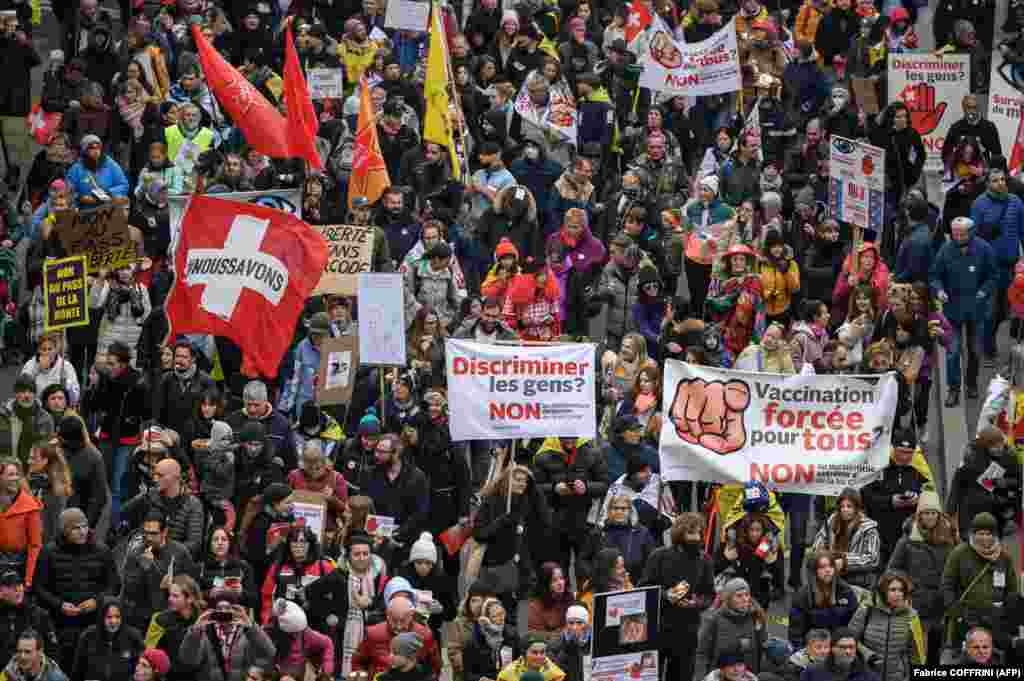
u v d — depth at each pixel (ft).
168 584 152.66
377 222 206.80
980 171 217.97
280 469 165.07
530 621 155.02
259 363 173.68
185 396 172.96
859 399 170.30
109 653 148.46
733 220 204.03
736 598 148.36
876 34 253.24
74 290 176.65
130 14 269.44
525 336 191.62
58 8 261.85
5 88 243.81
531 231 205.36
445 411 174.40
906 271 198.59
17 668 144.56
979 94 257.75
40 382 177.58
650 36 238.89
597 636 146.10
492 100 238.27
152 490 159.84
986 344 204.64
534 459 168.14
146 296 189.47
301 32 241.35
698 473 169.68
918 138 225.15
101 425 174.50
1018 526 177.78
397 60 249.96
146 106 227.20
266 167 209.36
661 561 154.10
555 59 231.09
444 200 214.69
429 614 151.12
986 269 195.00
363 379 180.55
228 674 146.41
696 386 170.50
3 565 155.43
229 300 173.68
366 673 148.87
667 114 241.96
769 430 170.30
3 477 156.76
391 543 158.71
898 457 166.71
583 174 216.95
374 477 163.84
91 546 153.89
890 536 167.63
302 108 203.41
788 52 258.98
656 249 206.59
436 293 194.39
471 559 160.56
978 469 166.30
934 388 197.06
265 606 153.58
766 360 178.81
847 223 212.64
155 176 214.90
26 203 223.51
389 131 222.89
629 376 180.75
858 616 150.92
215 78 204.85
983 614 153.89
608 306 195.93
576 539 163.32
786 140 236.63
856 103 238.89
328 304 188.75
